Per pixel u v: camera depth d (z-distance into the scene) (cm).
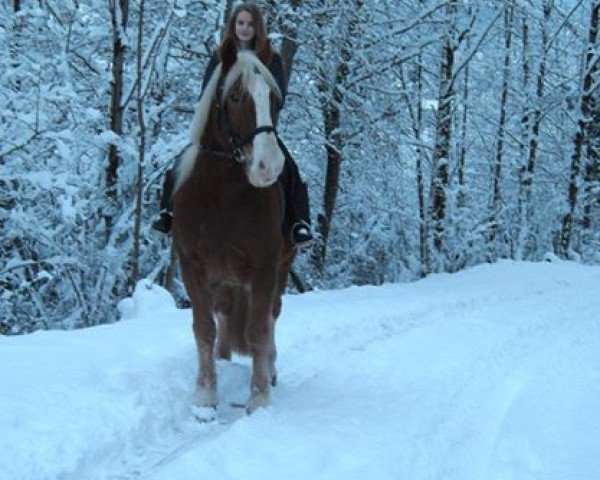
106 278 1205
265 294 513
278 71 528
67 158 1035
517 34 2091
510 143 2214
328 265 1992
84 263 1195
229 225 498
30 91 1090
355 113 1702
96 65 1310
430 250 1888
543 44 2194
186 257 521
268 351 547
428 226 1880
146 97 1308
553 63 2272
